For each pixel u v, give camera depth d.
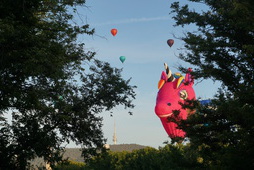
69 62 17.53
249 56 17.20
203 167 19.70
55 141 20.47
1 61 14.98
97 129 22.22
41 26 16.67
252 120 14.31
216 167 15.20
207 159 18.77
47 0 16.58
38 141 19.47
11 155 19.30
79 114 21.22
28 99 16.78
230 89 18.23
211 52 18.16
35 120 19.64
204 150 18.19
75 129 21.41
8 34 13.91
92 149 22.44
